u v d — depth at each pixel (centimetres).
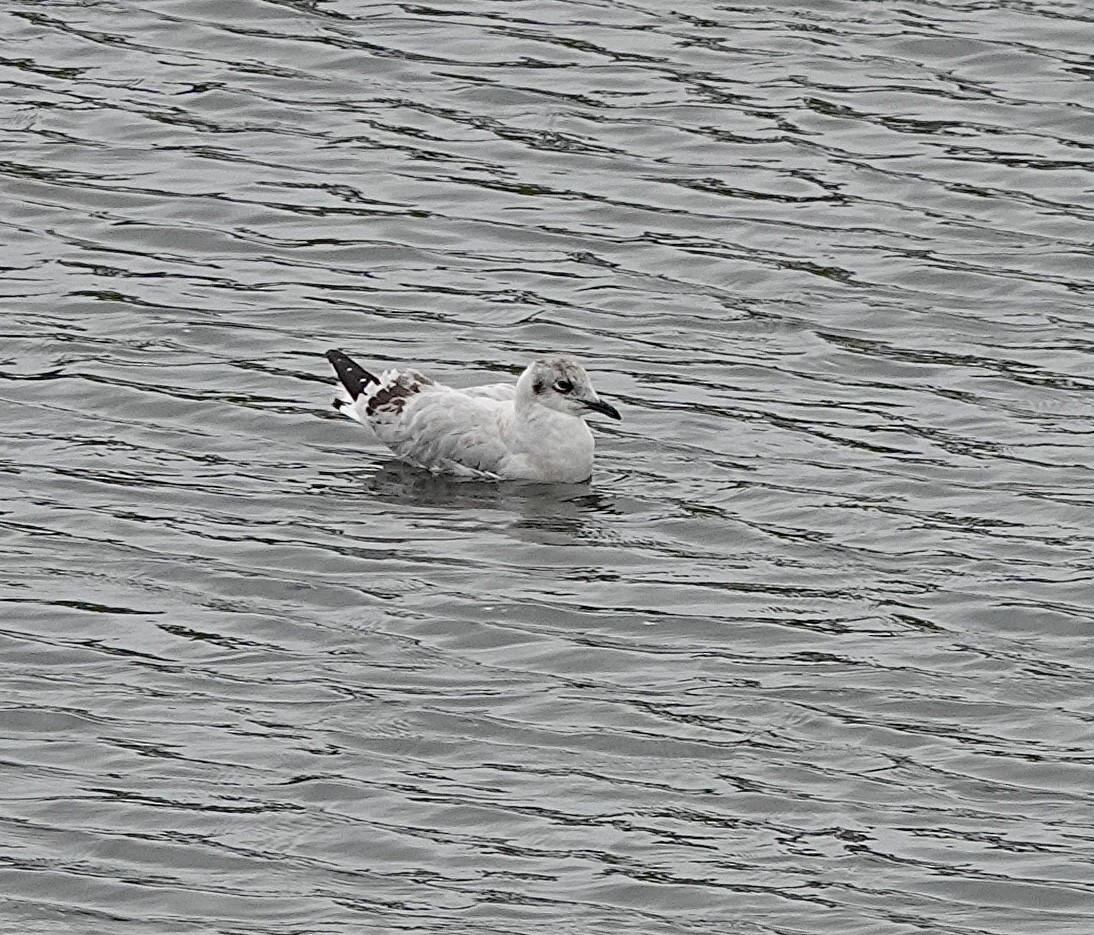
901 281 2612
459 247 2684
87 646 1900
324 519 2133
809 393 2391
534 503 2178
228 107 2972
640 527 2131
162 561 2038
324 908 1598
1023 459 2258
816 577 2042
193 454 2255
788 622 1966
